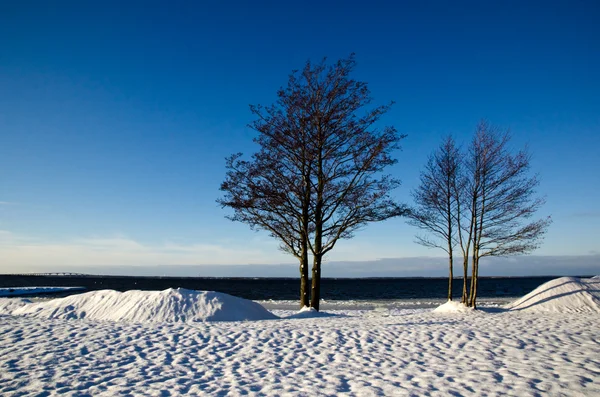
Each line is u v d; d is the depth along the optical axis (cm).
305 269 1800
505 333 1078
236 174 1728
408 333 1079
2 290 5903
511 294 4716
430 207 2114
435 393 602
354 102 1727
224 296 1566
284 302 3569
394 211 1731
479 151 1969
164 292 1528
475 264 1945
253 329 1118
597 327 1182
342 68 1736
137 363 761
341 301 3606
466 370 726
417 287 8469
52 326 1123
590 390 604
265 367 752
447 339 1004
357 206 1689
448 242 2089
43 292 5491
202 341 956
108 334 1009
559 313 1678
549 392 598
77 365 736
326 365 770
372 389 622
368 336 1036
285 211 1734
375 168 1689
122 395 586
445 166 2105
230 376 691
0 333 1009
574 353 841
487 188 1941
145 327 1123
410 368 745
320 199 1711
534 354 838
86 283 11169
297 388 628
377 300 3759
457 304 1900
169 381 657
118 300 1531
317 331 1095
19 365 729
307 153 1702
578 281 2028
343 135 1736
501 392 601
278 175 1702
